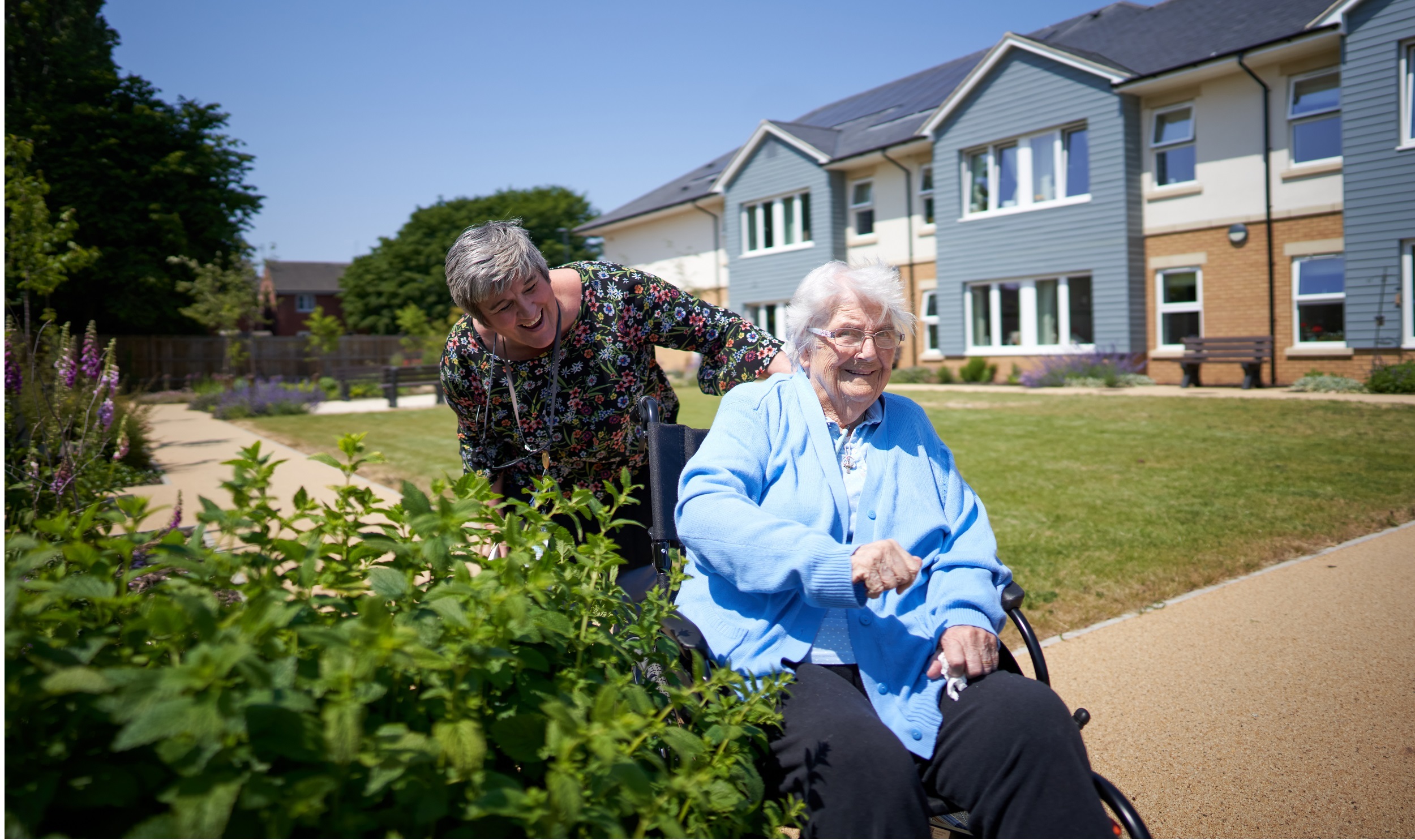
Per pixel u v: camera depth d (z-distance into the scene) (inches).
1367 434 361.1
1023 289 759.1
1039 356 743.1
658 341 108.7
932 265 845.8
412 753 39.5
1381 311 555.5
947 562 79.0
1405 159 538.9
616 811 46.2
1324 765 108.9
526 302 91.2
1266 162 607.2
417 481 334.6
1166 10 762.2
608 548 61.2
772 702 61.1
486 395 103.2
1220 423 414.3
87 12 1185.4
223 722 35.7
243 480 51.6
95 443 181.5
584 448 106.4
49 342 207.0
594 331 102.5
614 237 1262.3
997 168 769.6
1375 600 166.9
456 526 51.3
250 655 37.4
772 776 68.0
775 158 963.3
